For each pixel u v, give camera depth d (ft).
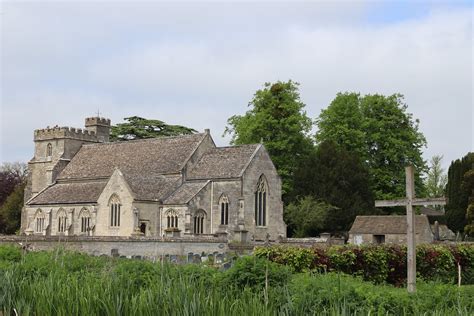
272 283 68.54
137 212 250.37
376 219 260.62
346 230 292.40
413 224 85.46
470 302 65.98
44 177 334.03
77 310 48.16
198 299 48.32
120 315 48.16
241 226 251.19
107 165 302.66
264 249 102.68
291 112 315.99
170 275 68.49
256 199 261.44
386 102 316.81
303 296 58.70
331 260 104.42
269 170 267.80
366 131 319.68
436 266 117.70
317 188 295.69
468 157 327.47
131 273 71.05
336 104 319.47
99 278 67.46
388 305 63.41
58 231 286.46
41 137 336.29
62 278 64.13
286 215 288.51
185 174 270.46
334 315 51.26
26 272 73.46
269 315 48.42
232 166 262.67
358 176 296.30
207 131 284.00
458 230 325.62
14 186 424.46
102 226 264.11
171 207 254.88
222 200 258.98
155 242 186.39
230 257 143.95
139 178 264.52
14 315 52.80
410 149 315.58
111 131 418.10
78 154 328.08
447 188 335.47
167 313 47.50
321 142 316.81
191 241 194.59
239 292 63.41
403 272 114.83
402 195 308.19
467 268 123.44
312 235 294.05
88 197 279.49
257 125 309.83
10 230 368.07
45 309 49.01
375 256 110.63
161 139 298.56
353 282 77.00
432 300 66.13
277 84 315.99
